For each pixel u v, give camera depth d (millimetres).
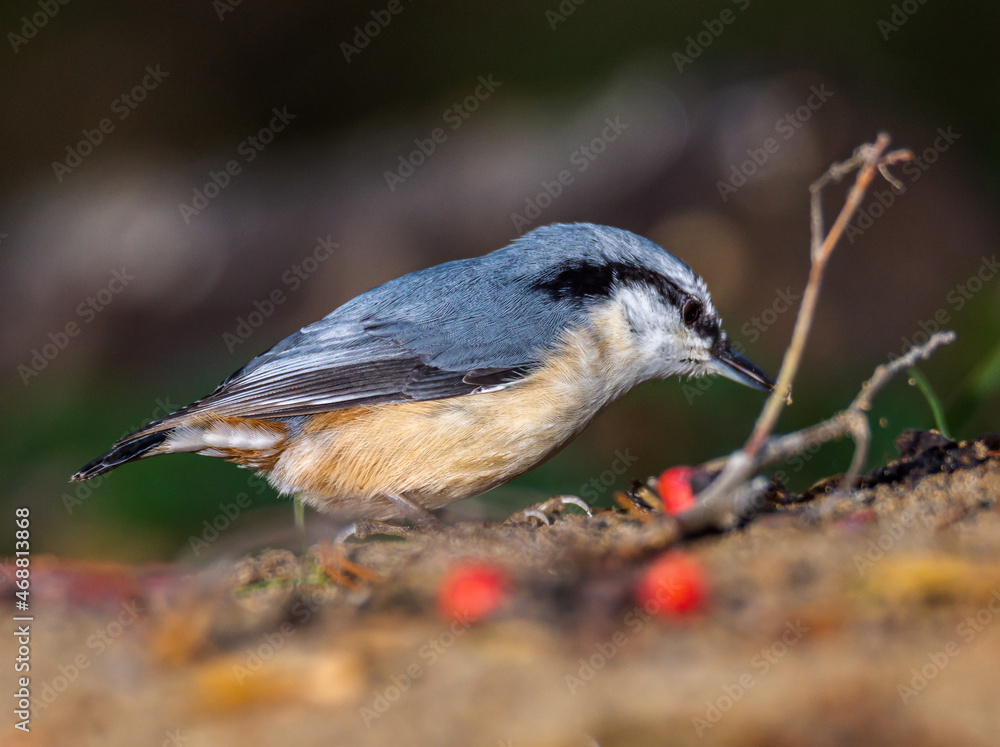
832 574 4828
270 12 23781
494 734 4031
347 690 4414
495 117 20594
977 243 15023
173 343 18250
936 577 4594
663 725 3963
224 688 4465
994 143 16422
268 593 5438
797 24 18094
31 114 23734
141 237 19469
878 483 6109
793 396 13367
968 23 17484
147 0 24109
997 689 3861
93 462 7793
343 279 17906
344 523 7184
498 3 22781
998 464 6035
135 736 4219
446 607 4965
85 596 5586
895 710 3840
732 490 5363
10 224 21797
